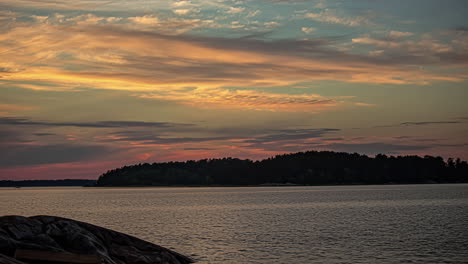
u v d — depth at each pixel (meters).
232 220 66.25
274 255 34.28
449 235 44.81
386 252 35.06
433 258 32.41
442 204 102.44
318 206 102.56
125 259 23.22
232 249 37.25
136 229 53.81
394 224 57.00
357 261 31.66
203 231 51.00
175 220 67.06
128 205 118.19
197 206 109.75
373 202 117.50
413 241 40.75
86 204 125.62
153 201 145.62
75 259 20.45
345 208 93.56
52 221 22.94
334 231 49.78
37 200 160.50
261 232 49.56
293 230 51.41
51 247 20.59
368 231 49.31
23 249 19.84
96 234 23.73
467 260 31.59
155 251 24.86
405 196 155.00
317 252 35.41
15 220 21.72
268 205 110.38
